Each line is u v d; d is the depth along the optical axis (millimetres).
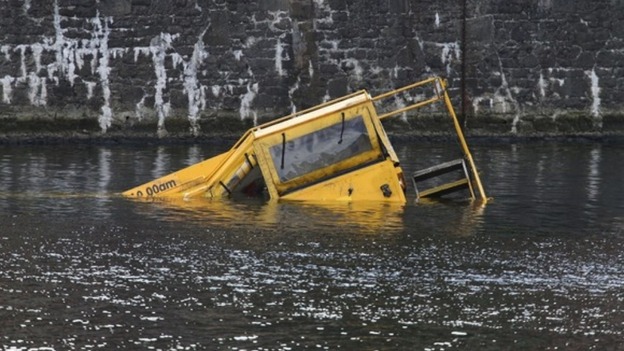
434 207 43094
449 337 28969
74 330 29125
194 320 29906
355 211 41938
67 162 55312
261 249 36406
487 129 66000
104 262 34812
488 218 41469
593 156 59188
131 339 28578
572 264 35188
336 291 32312
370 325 29719
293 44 64812
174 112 64625
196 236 38000
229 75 64750
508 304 31375
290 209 42125
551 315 30516
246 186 44938
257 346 28250
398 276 33688
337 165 43594
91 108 64188
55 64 63906
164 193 44906
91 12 64000
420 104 45812
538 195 46344
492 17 65688
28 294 31719
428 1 65375
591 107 66438
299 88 64938
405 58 65438
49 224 39750
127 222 40094
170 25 64375
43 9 63688
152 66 64438
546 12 66000
